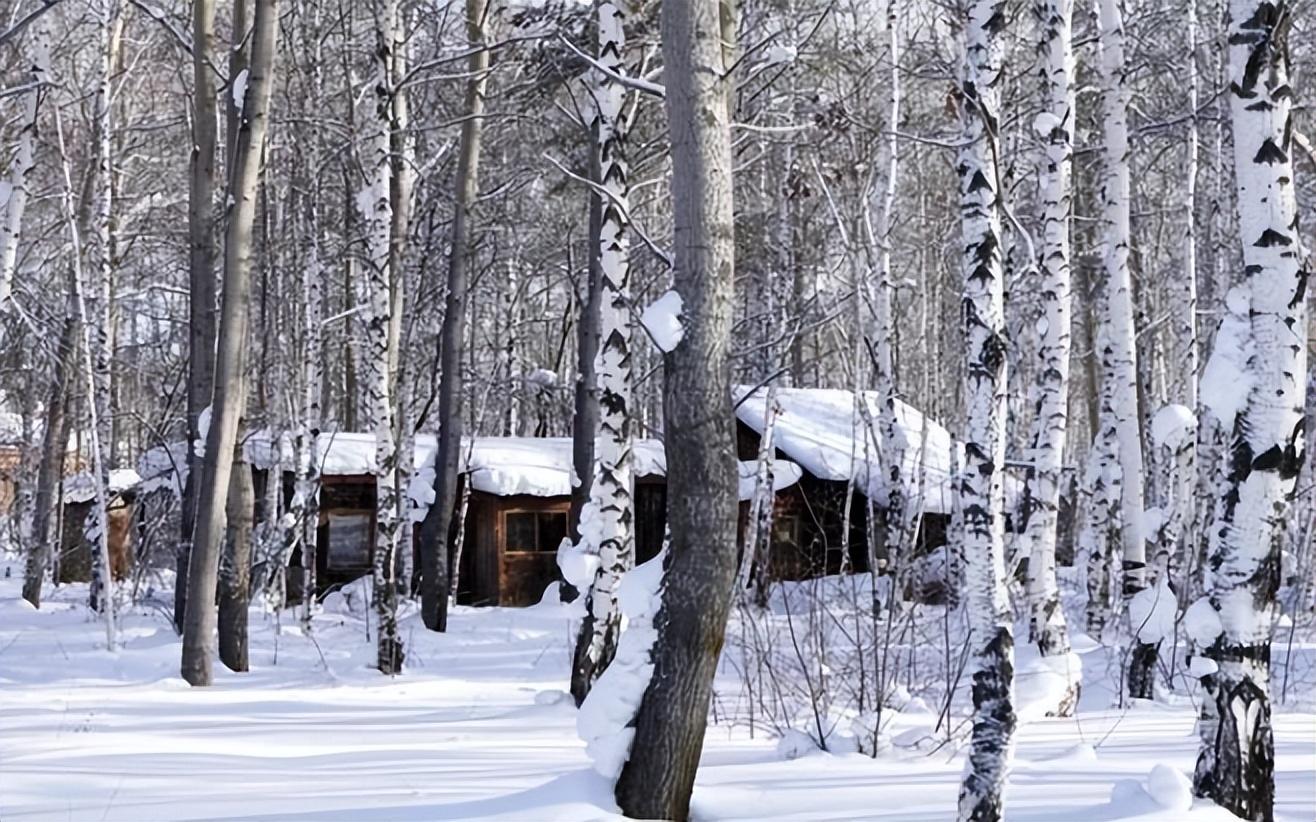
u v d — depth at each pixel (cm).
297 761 820
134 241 2827
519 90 1992
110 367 2648
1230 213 1905
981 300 654
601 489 1187
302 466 2022
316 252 2097
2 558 3722
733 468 627
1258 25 623
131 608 2262
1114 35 1473
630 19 1475
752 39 1716
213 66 1719
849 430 2933
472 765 799
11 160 1847
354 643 1867
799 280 2367
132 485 2764
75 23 2178
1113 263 1481
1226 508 626
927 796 683
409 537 2373
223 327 1389
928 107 2377
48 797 655
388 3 1588
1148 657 1273
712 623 620
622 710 621
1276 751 883
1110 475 1692
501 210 2659
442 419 2103
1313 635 1628
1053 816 613
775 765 812
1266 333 620
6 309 1939
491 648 1869
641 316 631
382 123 1583
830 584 1548
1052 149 1335
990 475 631
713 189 630
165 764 775
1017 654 1277
